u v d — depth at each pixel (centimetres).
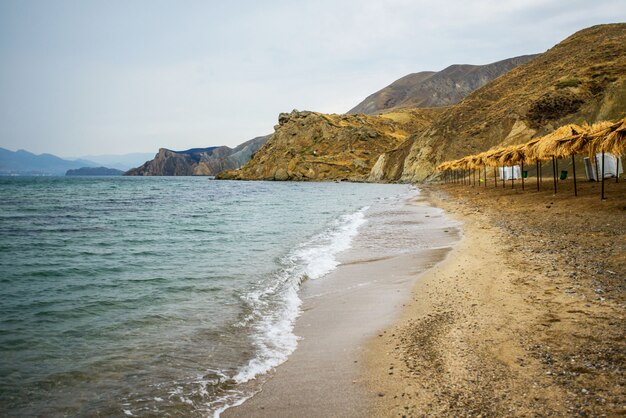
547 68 10138
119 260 1438
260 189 8944
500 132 8675
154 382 544
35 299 946
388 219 2586
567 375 480
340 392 503
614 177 3328
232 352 644
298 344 674
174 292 1004
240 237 1992
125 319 805
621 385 445
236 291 1009
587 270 938
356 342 669
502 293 844
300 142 17388
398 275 1126
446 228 2005
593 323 631
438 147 10344
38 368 584
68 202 4909
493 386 475
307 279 1129
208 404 488
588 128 2744
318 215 3125
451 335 652
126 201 5122
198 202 4922
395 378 527
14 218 3044
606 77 7700
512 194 3441
